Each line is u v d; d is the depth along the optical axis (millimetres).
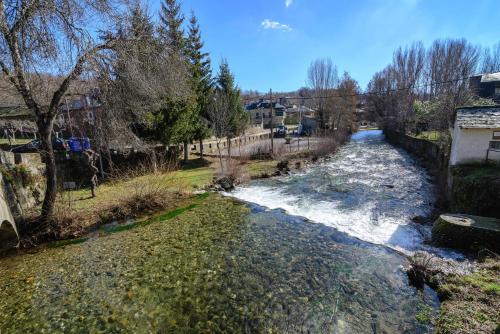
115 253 7613
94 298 5637
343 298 5336
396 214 9805
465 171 9359
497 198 7684
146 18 9812
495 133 9672
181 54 15516
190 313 5070
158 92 11734
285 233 8602
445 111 20594
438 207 10047
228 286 5859
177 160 19141
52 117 8320
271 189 14406
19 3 6871
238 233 8727
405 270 6152
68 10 7320
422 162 19375
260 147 23953
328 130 34875
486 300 4586
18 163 9930
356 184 14578
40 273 6730
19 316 5195
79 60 7945
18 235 8078
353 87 44188
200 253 7434
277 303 5262
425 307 4895
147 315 5059
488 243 6441
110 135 13328
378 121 47000
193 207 11508
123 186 12219
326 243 7773
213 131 21688
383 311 4914
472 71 30062
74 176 14195
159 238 8531
